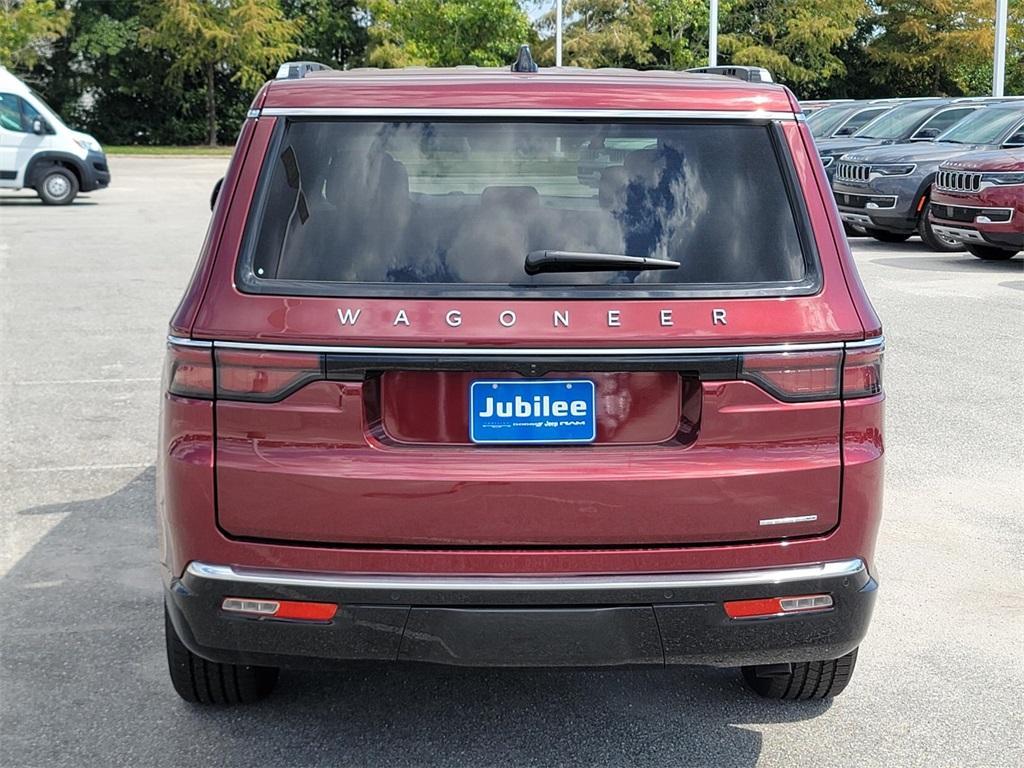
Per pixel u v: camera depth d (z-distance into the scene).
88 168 24.81
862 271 14.92
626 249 3.07
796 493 3.04
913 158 17.31
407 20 52.31
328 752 3.53
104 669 4.08
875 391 3.12
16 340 10.11
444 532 2.97
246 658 3.10
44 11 47.38
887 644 4.39
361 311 2.96
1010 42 55.16
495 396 3.01
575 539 2.98
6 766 3.43
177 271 14.49
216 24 53.66
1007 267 15.37
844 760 3.53
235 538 3.01
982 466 6.64
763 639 3.08
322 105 3.16
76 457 6.75
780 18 55.09
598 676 4.07
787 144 3.21
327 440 2.98
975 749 3.61
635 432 3.05
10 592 4.78
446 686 3.98
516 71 3.54
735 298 3.03
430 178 3.12
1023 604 4.77
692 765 3.48
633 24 53.62
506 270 3.03
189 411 3.01
